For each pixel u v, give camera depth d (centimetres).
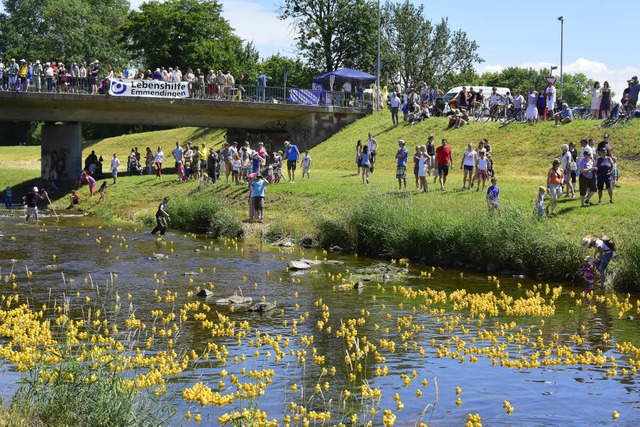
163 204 3384
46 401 952
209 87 5372
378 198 2986
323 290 2117
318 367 1376
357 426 1081
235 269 2455
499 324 1723
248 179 4066
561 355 1477
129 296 1964
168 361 1382
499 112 4772
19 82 4862
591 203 2700
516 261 2367
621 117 4044
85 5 10875
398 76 8150
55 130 5394
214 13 9169
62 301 1888
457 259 2553
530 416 1141
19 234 3294
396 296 2039
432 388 1270
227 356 1436
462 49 8794
